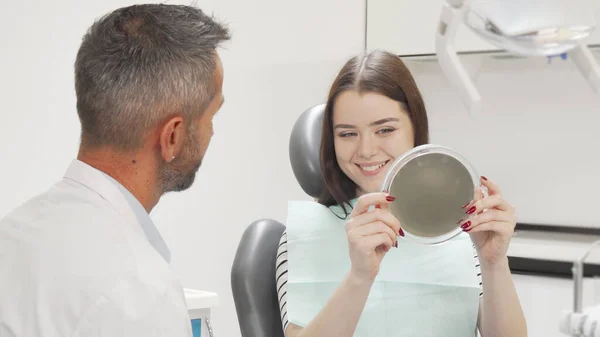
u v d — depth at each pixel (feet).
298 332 4.56
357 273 3.94
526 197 10.98
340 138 4.63
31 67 7.48
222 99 3.60
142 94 3.23
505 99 11.13
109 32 3.30
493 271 4.25
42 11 7.56
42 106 7.59
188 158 3.46
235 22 9.48
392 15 11.05
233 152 9.57
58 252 2.94
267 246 5.04
